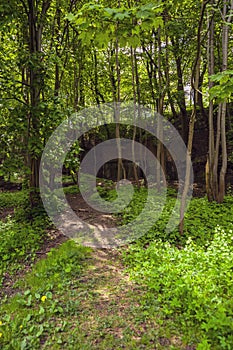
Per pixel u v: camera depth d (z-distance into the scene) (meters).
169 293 2.90
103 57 11.79
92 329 2.54
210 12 6.19
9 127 5.37
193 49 8.39
